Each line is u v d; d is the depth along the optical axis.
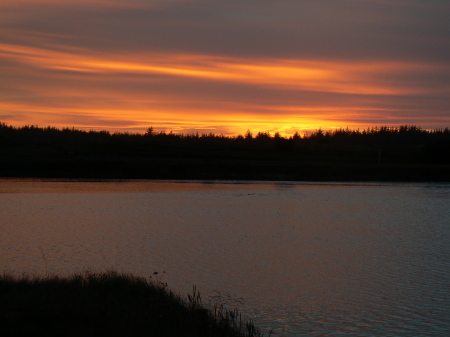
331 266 23.48
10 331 9.70
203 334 11.47
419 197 61.59
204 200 52.19
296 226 36.03
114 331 10.38
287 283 20.25
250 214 42.00
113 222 35.34
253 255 25.39
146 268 21.92
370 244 29.44
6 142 111.38
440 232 34.50
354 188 74.62
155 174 83.44
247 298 18.03
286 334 14.55
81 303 11.69
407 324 15.80
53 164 81.12
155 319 11.55
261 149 134.62
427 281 21.03
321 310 16.94
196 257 24.50
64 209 41.78
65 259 23.17
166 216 39.31
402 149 150.00
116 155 104.19
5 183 66.31
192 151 118.94
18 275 18.94
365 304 17.75
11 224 33.09
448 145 125.56
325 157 126.50
